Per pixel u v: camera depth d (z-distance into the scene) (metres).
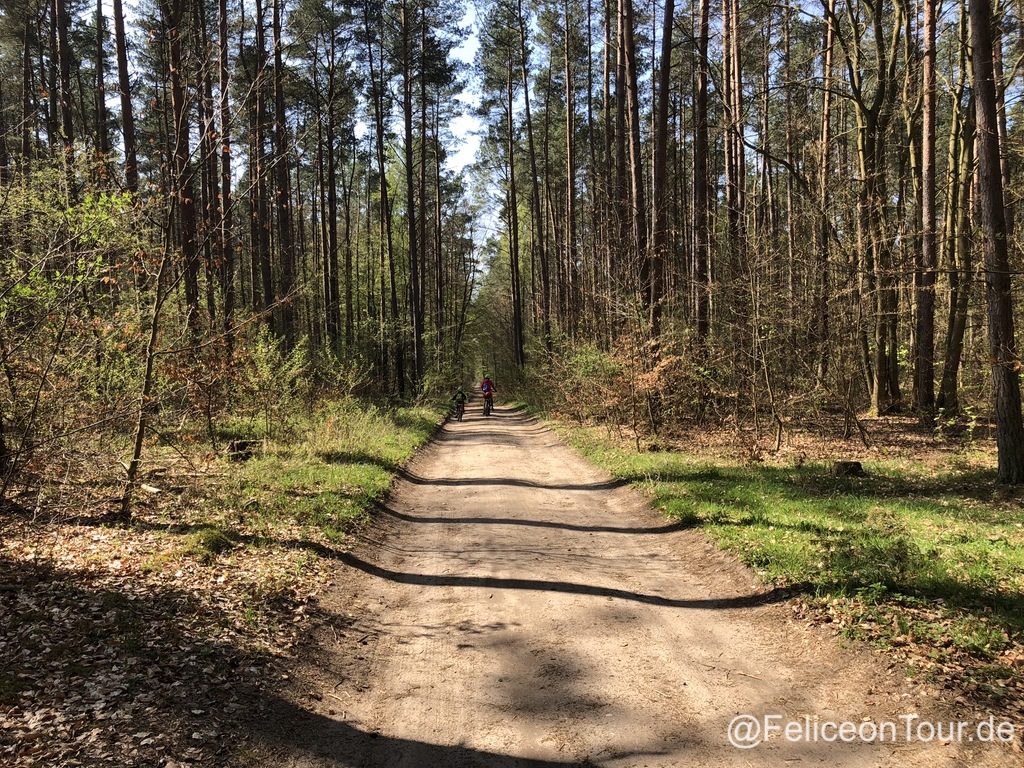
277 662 4.58
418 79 30.00
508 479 12.38
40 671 4.00
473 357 61.59
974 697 3.80
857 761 3.37
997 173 8.84
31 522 6.52
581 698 4.15
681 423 16.31
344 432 14.52
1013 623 4.55
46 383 6.44
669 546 7.56
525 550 7.55
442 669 4.65
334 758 3.54
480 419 28.95
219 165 18.61
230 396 11.80
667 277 16.27
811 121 19.25
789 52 18.70
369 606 5.91
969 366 15.05
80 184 7.41
